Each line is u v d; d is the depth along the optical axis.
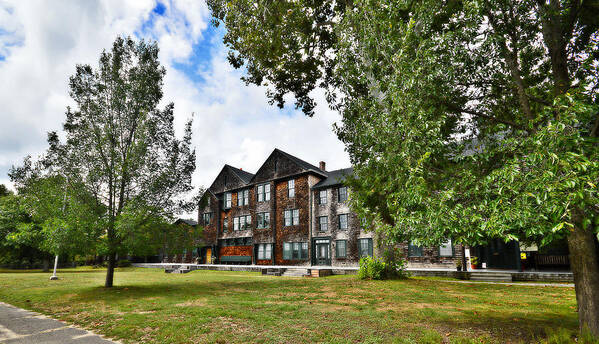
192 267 29.02
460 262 16.73
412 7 5.90
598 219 3.34
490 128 5.42
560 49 5.22
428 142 4.71
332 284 13.47
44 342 5.70
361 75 6.68
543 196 3.30
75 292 12.09
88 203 12.58
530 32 5.37
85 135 13.10
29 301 10.50
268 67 14.00
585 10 4.92
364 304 8.48
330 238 26.58
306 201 28.52
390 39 5.73
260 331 5.94
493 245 19.48
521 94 5.35
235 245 33.28
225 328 6.18
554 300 8.82
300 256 27.91
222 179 36.44
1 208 28.86
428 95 5.15
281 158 31.34
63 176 12.67
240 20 11.83
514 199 3.59
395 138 5.28
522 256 17.84
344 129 12.01
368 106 6.75
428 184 4.83
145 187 13.55
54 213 12.02
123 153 13.99
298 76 15.19
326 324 6.28
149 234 12.67
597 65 5.01
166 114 14.84
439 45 5.14
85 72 13.71
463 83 5.59
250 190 33.16
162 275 22.75
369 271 14.71
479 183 4.14
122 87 14.10
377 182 6.47
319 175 29.62
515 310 7.38
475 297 9.37
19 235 13.50
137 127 14.10
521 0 5.07
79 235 11.67
